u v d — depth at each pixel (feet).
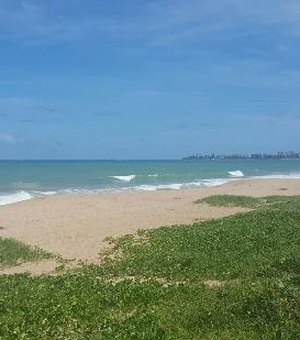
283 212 101.04
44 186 207.10
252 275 58.29
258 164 625.00
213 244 74.13
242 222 90.84
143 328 40.22
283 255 66.08
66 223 100.27
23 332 40.32
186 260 65.87
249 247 71.72
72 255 75.10
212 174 332.60
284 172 386.73
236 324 40.11
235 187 196.34
